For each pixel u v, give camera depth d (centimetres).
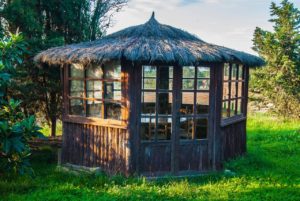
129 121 726
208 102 778
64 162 835
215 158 795
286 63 1695
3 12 951
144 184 686
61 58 729
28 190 666
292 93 1728
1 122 583
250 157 920
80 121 796
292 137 1288
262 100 1842
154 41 745
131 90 721
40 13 1058
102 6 1162
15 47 672
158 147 750
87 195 629
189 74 751
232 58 758
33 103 1031
